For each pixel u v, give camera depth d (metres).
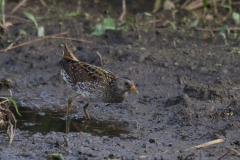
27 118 9.66
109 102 10.02
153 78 12.29
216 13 19.58
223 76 12.02
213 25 17.58
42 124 9.23
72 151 7.47
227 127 8.51
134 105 10.55
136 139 8.27
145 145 7.75
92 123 9.41
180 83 11.82
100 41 15.26
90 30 16.55
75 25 16.92
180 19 18.23
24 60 13.66
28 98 11.26
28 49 14.26
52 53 14.12
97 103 10.97
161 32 16.23
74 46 14.65
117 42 15.24
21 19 17.31
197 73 12.41
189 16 19.58
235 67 12.55
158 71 12.70
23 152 7.42
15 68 13.30
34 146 7.71
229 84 11.31
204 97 10.34
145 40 15.39
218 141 7.77
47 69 13.27
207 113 9.40
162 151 7.48
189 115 9.21
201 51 14.07
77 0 21.53
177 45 14.99
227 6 18.23
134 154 7.32
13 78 12.64
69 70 10.32
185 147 7.70
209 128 8.67
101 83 9.75
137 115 9.91
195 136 8.32
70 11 19.69
